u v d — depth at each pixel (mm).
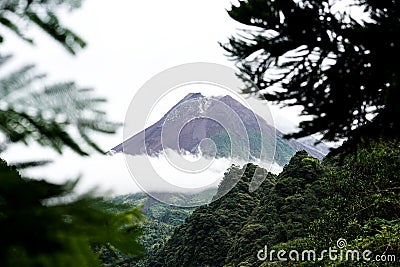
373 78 1557
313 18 1547
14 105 578
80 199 510
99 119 611
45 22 620
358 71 1560
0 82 581
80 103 608
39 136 574
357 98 1600
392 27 1480
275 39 1591
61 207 493
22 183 485
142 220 582
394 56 1515
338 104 1594
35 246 465
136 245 550
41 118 581
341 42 1559
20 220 466
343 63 1575
